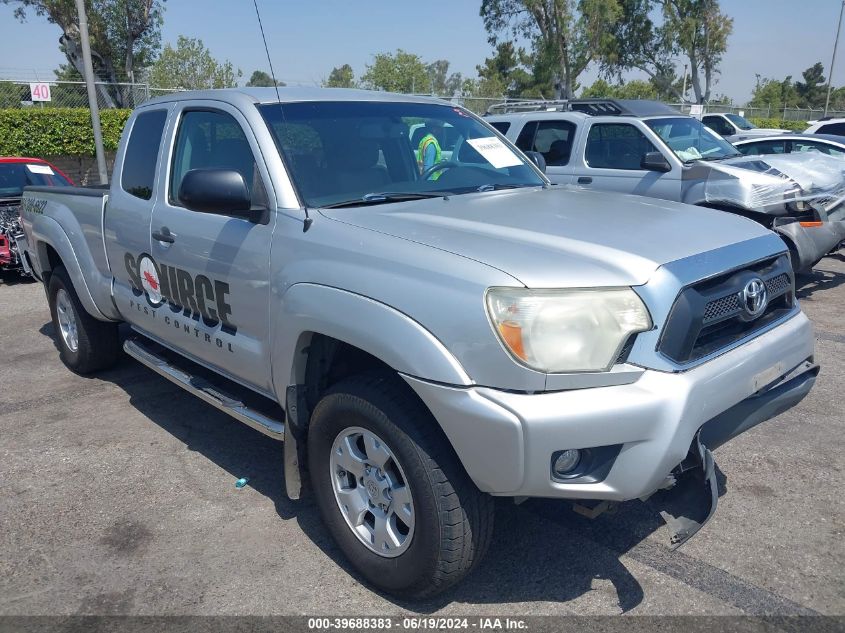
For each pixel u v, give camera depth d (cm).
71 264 505
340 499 308
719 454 416
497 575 310
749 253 293
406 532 290
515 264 250
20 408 505
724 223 318
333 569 317
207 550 332
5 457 429
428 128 399
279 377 323
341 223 301
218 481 398
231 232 344
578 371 239
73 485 394
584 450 249
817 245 748
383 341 262
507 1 3653
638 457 242
